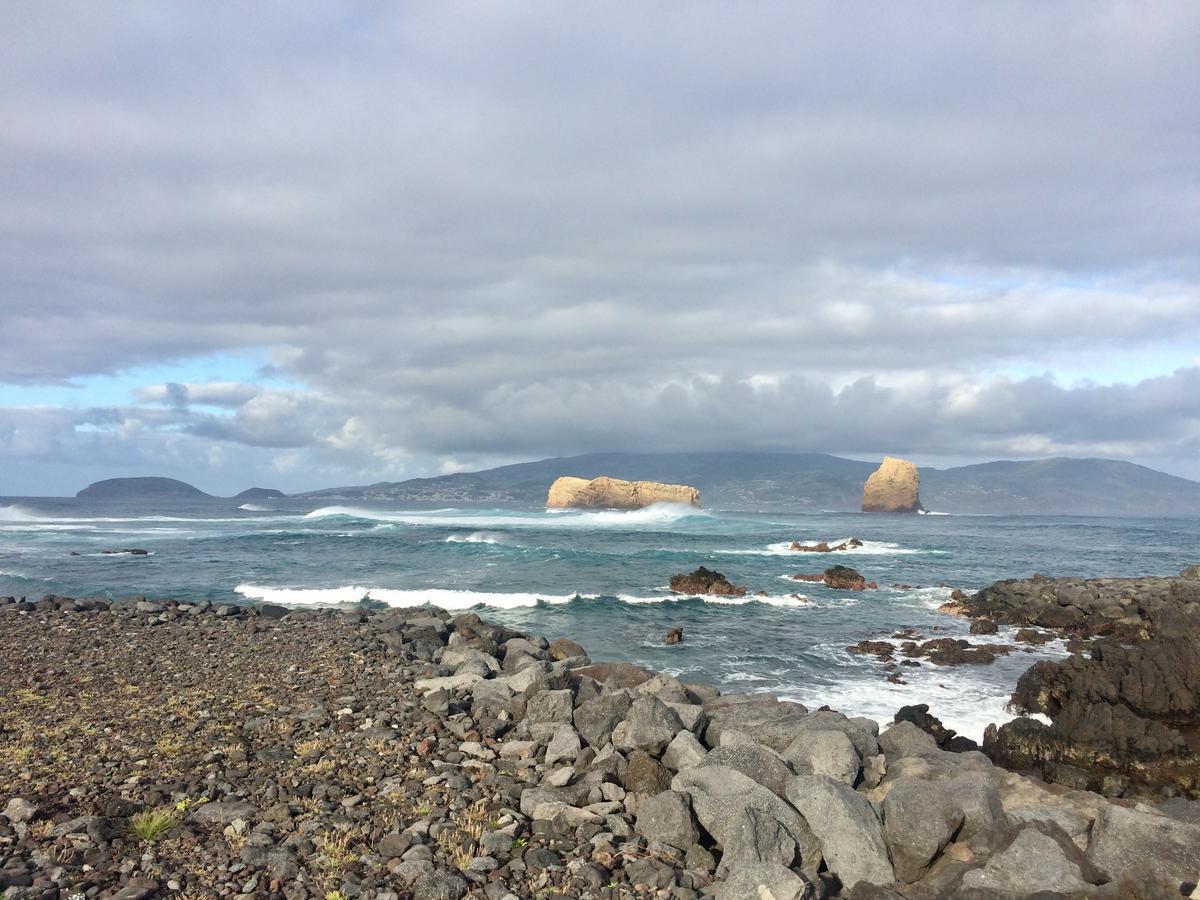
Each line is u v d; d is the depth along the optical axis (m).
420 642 18.14
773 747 10.19
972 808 7.11
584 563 43.34
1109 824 6.90
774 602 31.34
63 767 9.08
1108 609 28.53
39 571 36.69
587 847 7.37
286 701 12.53
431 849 7.23
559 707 11.50
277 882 6.48
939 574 44.00
